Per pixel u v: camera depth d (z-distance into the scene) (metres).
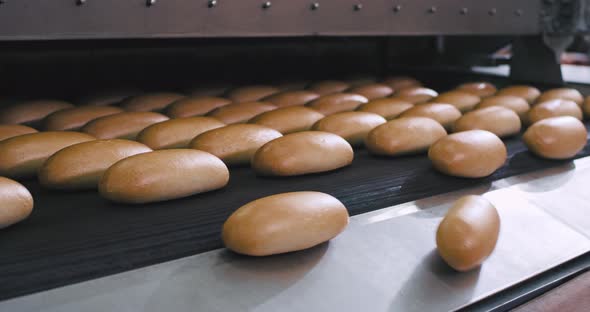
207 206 1.07
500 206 1.13
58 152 1.18
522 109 1.86
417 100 2.04
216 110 1.72
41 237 0.94
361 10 1.67
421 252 0.95
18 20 1.18
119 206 1.08
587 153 1.48
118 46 2.31
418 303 0.83
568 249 1.01
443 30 1.87
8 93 2.09
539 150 1.40
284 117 1.57
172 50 2.45
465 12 1.90
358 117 1.54
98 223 0.99
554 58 2.37
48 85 2.18
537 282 0.92
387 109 1.77
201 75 2.57
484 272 0.90
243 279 0.84
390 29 1.74
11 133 1.39
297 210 0.88
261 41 2.70
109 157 1.18
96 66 2.28
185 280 0.83
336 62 3.00
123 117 1.53
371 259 0.92
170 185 1.07
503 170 1.33
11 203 0.95
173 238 0.94
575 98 1.99
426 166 1.35
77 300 0.78
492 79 2.66
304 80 2.75
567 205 1.18
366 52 3.10
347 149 1.30
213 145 1.30
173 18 1.37
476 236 0.87
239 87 2.21
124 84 2.37
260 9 1.49
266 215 0.87
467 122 1.57
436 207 1.10
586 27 2.17
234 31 1.46
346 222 0.94
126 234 0.95
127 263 0.86
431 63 3.30
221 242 0.93
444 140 1.27
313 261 0.89
